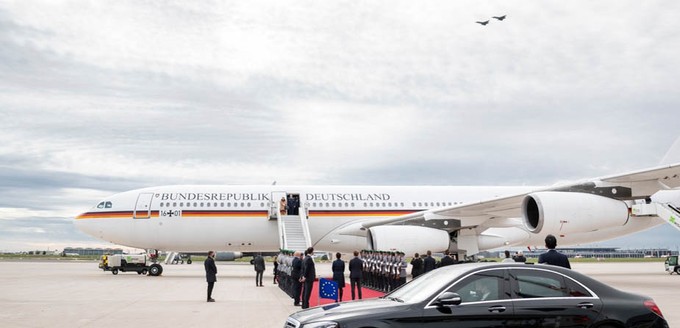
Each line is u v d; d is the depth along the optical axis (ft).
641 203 88.53
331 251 109.50
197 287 86.28
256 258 90.02
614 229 101.91
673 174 68.49
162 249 106.01
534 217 75.05
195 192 104.17
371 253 81.82
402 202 106.73
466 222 93.86
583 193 71.97
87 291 78.02
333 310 29.19
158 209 102.22
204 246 103.81
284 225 99.40
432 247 91.35
